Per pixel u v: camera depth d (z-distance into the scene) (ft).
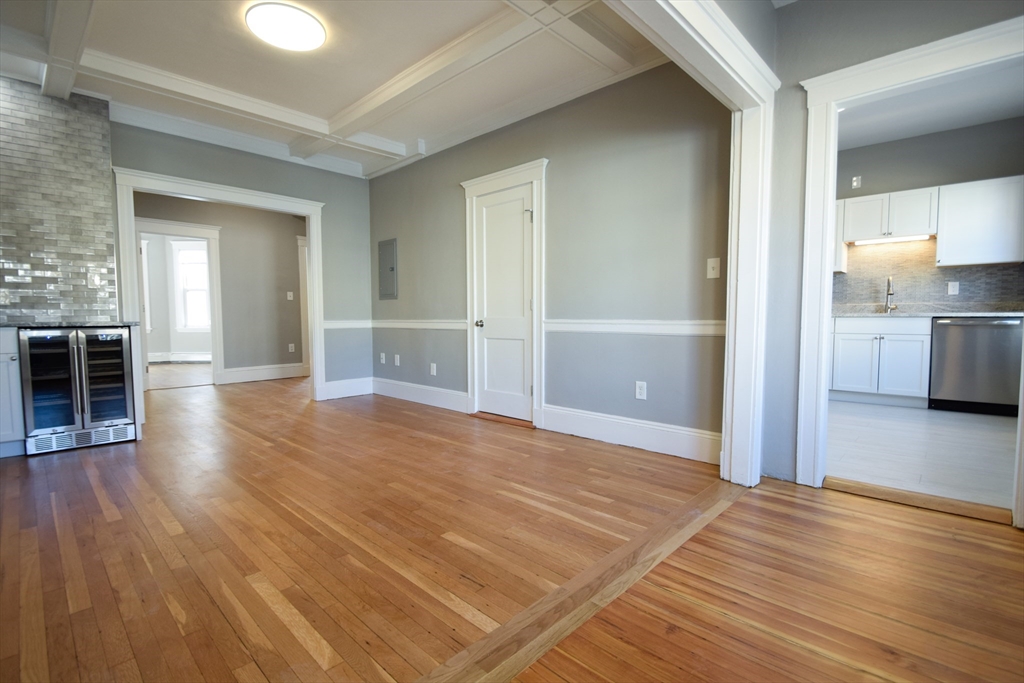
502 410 13.00
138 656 3.99
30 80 10.62
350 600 4.80
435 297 14.83
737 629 4.33
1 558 5.63
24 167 10.66
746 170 7.81
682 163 9.11
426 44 9.25
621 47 8.96
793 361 7.90
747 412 7.88
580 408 11.05
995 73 10.38
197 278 29.22
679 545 5.90
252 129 13.61
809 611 4.58
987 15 6.24
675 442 9.48
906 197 14.23
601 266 10.43
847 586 5.00
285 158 15.14
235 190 14.08
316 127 12.85
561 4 7.55
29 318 10.78
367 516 6.79
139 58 9.84
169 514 6.86
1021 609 4.58
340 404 15.39
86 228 11.40
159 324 28.53
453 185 13.96
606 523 6.53
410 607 4.68
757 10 7.26
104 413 10.69
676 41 5.82
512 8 7.95
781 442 8.09
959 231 13.50
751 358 7.84
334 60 9.87
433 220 14.71
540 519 6.66
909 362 14.02
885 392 14.38
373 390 17.72
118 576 5.23
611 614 4.56
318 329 16.11
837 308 16.29
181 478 8.40
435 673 3.81
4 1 8.00
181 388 18.75
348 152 15.01
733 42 6.48
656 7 5.16
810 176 7.58
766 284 7.91
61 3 7.61
